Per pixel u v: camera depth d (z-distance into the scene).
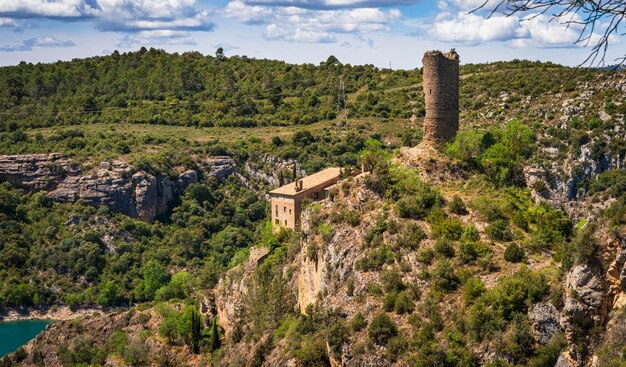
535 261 73.81
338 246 85.19
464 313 68.69
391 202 87.12
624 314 52.94
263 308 96.31
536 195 94.44
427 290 73.69
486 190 89.19
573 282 56.22
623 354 50.53
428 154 94.56
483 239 78.81
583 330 55.47
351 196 91.12
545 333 61.38
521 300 65.38
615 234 54.28
